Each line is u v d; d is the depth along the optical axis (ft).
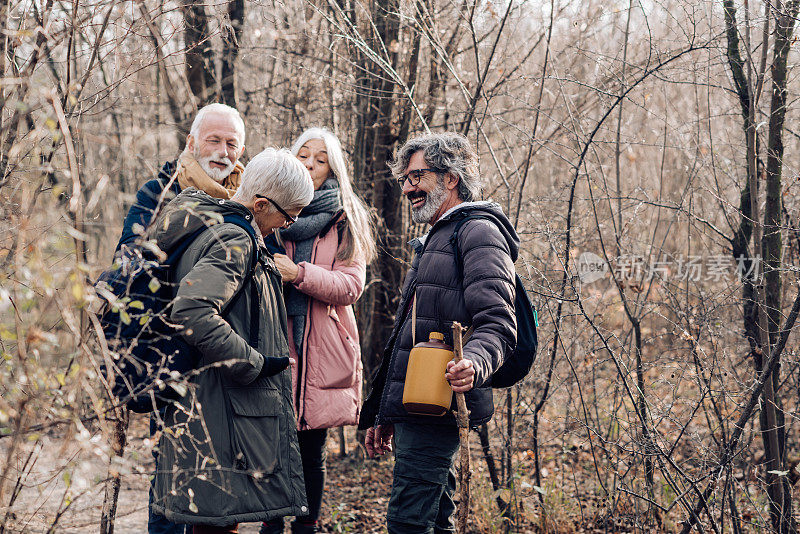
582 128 14.05
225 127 9.76
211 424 7.29
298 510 7.75
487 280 8.07
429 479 8.35
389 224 16.21
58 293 5.67
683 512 11.40
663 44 13.12
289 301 10.77
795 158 13.69
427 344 8.11
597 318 13.53
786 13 10.36
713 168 12.94
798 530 11.01
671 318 14.33
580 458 15.01
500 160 16.49
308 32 16.92
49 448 5.72
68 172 5.64
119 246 8.00
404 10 14.87
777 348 10.04
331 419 10.69
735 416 12.08
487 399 8.64
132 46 8.02
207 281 7.20
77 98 7.30
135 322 7.33
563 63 16.25
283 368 7.56
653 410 11.50
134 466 6.31
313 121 19.10
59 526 6.59
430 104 16.02
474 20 14.60
